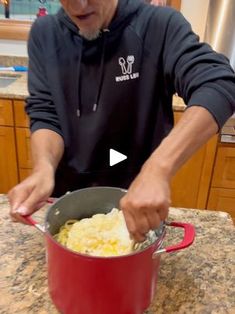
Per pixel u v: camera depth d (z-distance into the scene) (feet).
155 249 1.65
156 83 2.90
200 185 6.24
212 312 1.88
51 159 2.62
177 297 1.96
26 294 1.96
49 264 1.74
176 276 2.11
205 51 2.39
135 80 2.90
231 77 2.14
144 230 1.63
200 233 2.51
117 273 1.57
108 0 2.56
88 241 1.85
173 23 2.68
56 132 2.99
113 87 2.93
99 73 2.91
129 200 1.62
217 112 1.96
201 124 1.92
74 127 3.08
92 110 3.01
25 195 2.01
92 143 3.08
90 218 2.12
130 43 2.81
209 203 6.43
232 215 6.50
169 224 1.95
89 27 2.58
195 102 2.00
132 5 2.80
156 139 3.09
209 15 5.94
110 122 3.02
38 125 2.98
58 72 2.98
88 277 1.59
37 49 3.11
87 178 3.25
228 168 6.06
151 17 2.78
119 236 1.87
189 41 2.51
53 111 3.06
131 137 3.13
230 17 5.74
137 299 1.73
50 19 3.06
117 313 1.71
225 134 5.74
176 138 1.87
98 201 2.20
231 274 2.14
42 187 2.10
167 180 1.73
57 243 1.61
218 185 6.24
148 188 1.63
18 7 6.93
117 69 2.88
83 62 2.91
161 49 2.75
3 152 6.42
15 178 6.70
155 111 3.04
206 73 2.17
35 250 2.30
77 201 2.13
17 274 2.10
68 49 2.93
